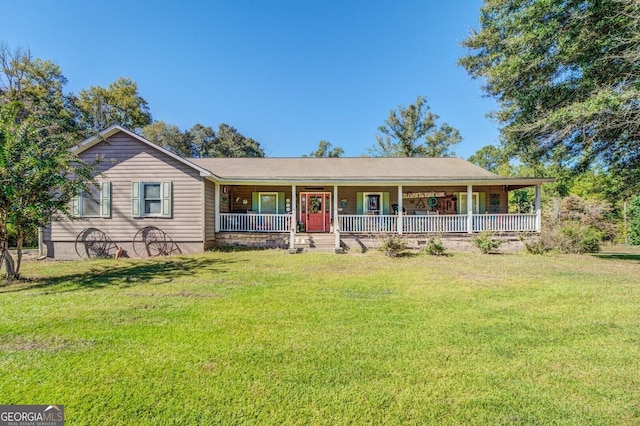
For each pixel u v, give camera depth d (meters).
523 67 11.13
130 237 11.44
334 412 2.31
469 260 9.98
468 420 2.24
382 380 2.75
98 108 24.20
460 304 5.09
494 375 2.85
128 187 11.52
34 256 11.24
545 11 9.91
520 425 2.19
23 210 6.56
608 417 2.28
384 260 9.91
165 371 2.86
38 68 21.77
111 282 6.67
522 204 23.20
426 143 32.31
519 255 11.25
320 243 12.71
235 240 12.78
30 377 2.74
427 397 2.51
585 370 2.96
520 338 3.69
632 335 3.79
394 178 12.79
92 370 2.87
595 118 9.35
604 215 18.55
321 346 3.43
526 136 11.65
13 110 6.65
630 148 11.21
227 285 6.40
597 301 5.28
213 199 12.73
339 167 15.50
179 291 5.89
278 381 2.72
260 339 3.61
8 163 6.30
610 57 9.13
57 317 4.33
